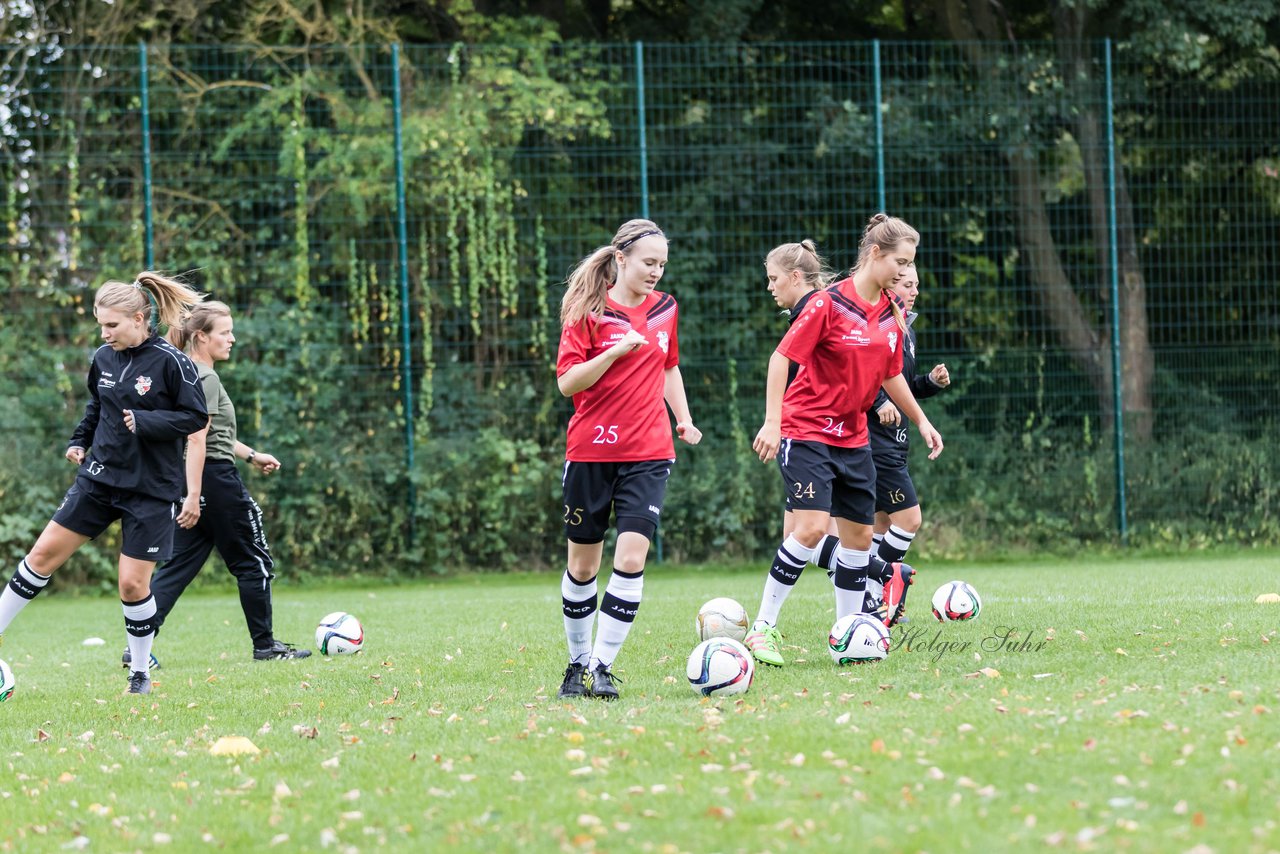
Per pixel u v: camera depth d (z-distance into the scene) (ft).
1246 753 19.94
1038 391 76.07
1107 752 20.34
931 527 72.49
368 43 80.07
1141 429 75.82
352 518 69.72
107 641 45.62
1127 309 76.95
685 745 22.53
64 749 25.54
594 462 28.43
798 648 34.47
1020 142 76.43
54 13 76.89
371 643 40.78
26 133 70.28
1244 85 79.56
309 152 72.84
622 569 28.30
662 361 28.86
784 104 77.10
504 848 17.62
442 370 72.28
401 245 70.28
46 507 66.28
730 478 72.18
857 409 33.14
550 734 24.20
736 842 17.33
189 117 73.31
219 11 81.35
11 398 67.41
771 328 75.82
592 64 79.10
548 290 73.97
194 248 71.05
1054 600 44.32
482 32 82.69
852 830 17.43
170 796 21.47
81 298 69.77
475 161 72.64
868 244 32.42
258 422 68.95
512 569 72.49
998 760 20.30
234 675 34.73
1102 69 77.87
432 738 24.70
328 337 71.15
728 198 76.23
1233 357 77.71
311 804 20.43
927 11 90.07
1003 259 77.71
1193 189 78.84
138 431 31.30
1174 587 49.08
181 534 38.42
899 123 76.84
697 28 83.76
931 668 29.71
